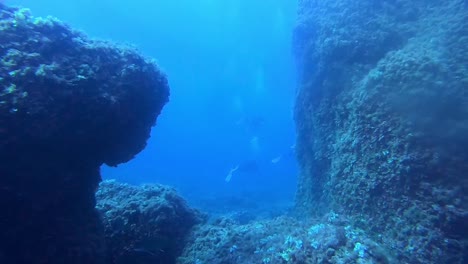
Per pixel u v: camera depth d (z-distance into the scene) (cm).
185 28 4453
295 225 560
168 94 544
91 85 400
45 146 359
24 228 350
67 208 398
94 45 443
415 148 448
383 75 511
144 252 522
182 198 695
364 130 522
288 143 5212
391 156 473
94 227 429
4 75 343
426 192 432
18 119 330
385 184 481
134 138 491
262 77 5453
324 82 708
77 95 380
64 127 370
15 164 334
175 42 4806
